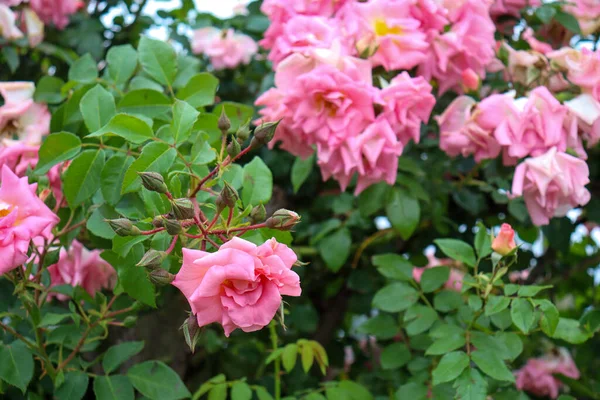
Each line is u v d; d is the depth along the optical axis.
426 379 1.00
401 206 1.08
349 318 1.45
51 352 1.01
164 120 0.97
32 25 1.21
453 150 1.07
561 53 1.04
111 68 1.03
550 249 1.34
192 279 0.75
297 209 1.29
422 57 1.00
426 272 1.02
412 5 1.02
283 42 1.01
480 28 1.06
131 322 0.94
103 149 0.91
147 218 0.83
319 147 0.99
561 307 1.64
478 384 0.91
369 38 0.98
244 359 1.28
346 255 1.13
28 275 0.89
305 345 1.03
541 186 0.98
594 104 1.00
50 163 0.90
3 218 0.81
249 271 0.73
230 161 0.82
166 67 0.99
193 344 0.76
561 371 1.22
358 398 1.03
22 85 1.04
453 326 0.96
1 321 0.95
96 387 0.92
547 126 0.98
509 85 1.12
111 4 1.36
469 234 1.27
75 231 0.94
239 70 1.40
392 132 0.97
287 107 0.98
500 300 0.92
